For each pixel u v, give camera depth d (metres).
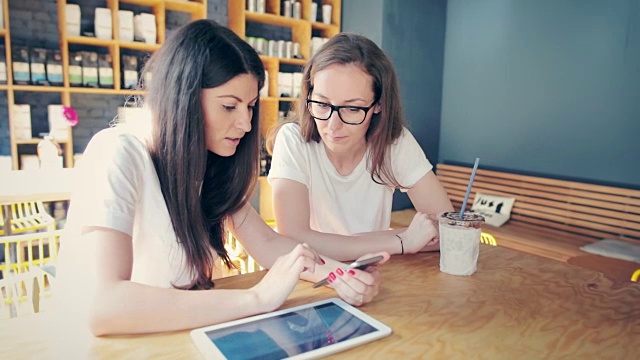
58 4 3.33
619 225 3.31
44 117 3.55
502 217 3.85
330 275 0.94
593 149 3.54
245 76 0.96
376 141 1.42
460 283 1.05
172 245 1.03
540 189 3.75
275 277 0.90
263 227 1.22
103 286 0.81
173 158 0.98
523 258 1.25
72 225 0.98
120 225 0.88
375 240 1.26
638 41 3.25
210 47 0.93
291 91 4.36
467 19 4.29
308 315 0.86
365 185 1.52
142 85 1.04
